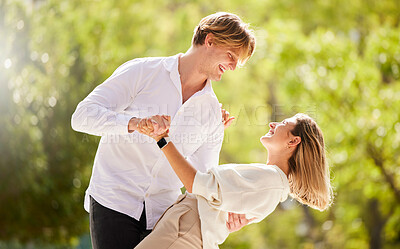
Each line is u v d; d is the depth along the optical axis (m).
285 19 17.72
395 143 12.66
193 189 3.62
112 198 3.81
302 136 3.91
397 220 14.18
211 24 3.80
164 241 3.61
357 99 13.27
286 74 14.30
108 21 16.47
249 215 3.75
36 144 12.82
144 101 3.84
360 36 17.31
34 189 12.84
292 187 4.00
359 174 14.09
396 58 13.47
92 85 14.98
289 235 19.30
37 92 13.34
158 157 3.84
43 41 14.21
